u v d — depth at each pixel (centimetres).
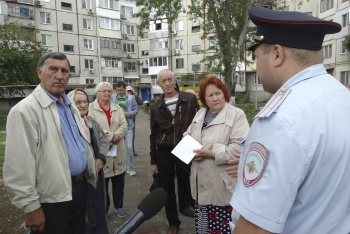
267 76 112
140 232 362
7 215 424
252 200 94
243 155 110
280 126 94
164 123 350
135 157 763
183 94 353
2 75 2327
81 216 258
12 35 2384
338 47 2636
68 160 235
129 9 4169
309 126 92
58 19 3469
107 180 405
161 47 4006
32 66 2478
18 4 3131
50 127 227
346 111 98
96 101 420
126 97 629
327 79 105
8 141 212
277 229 90
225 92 280
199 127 283
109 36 3919
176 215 355
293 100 98
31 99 226
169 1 1534
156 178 359
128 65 4216
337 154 92
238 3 1395
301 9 2869
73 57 3612
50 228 225
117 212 409
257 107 2256
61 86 238
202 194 265
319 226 95
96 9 3791
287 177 89
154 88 4025
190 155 264
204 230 271
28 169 210
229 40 1379
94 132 325
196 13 1588
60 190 224
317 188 93
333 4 2639
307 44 103
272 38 107
